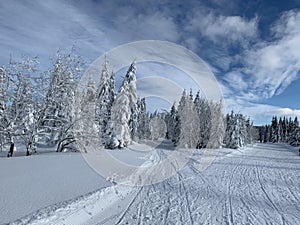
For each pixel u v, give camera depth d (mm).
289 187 11250
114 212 6215
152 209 6699
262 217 6590
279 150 47625
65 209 5195
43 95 13109
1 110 12484
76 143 15367
